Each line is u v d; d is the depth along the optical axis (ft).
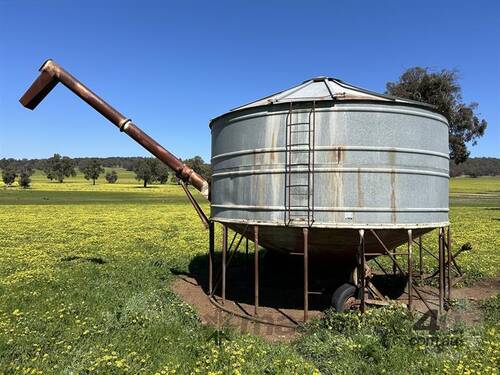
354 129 33.88
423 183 35.60
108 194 310.45
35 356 26.76
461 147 161.07
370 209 33.78
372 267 56.80
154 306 37.42
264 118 36.01
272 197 35.45
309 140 34.22
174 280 50.19
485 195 292.81
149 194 315.17
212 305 40.75
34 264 58.44
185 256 65.92
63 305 36.78
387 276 50.34
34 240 84.89
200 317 36.63
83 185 443.73
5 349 27.66
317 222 33.96
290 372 24.16
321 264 40.09
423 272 52.31
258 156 36.19
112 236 91.66
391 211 34.14
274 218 35.27
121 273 51.70
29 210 169.07
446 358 26.27
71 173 584.40
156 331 31.42
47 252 70.13
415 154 35.14
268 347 28.12
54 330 31.01
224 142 39.60
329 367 25.29
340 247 36.32
